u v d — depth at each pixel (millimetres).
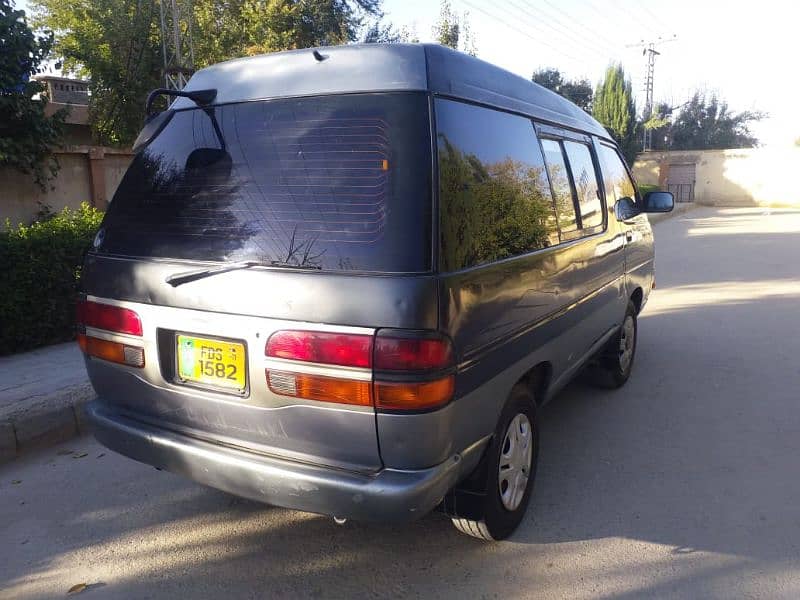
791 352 6648
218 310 2678
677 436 4629
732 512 3586
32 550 3264
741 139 52500
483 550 3238
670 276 11516
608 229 4648
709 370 6117
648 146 42656
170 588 2959
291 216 2646
